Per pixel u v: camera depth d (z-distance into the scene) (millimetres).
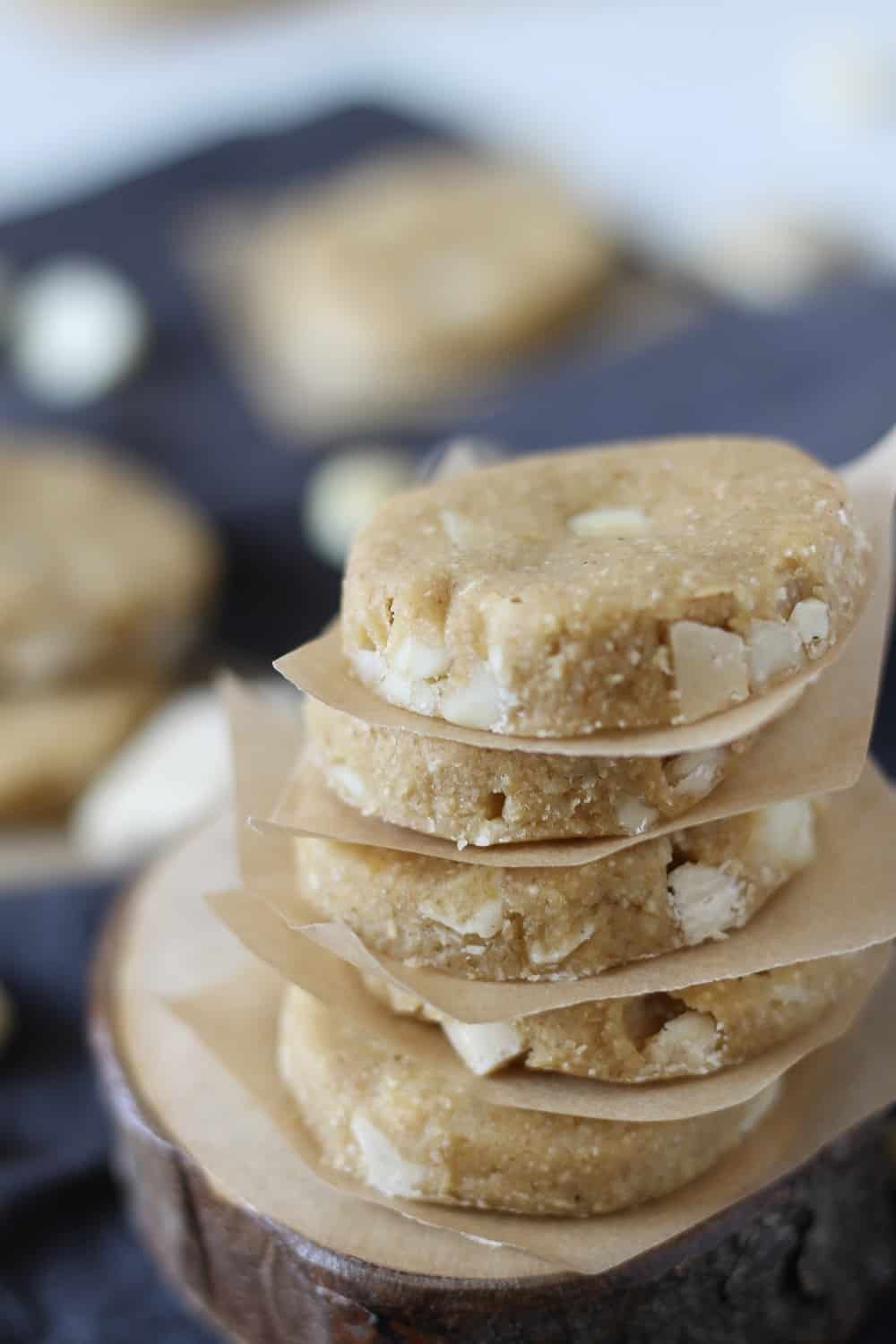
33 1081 495
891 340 729
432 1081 375
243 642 824
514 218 990
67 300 962
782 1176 377
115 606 748
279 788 405
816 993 378
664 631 350
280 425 892
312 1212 379
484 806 361
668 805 360
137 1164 401
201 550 794
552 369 910
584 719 352
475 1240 374
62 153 1154
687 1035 372
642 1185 373
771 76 1166
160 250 1021
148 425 893
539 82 1189
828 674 380
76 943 512
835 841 388
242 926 387
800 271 948
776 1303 390
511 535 370
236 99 1202
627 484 381
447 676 357
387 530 373
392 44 1259
